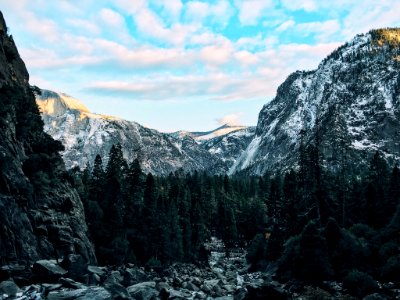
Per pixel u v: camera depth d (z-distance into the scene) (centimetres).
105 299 2672
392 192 6481
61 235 5259
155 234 7850
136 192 8588
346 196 7931
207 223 12106
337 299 3312
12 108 5800
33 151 6250
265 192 15362
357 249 4312
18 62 7612
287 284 4041
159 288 3725
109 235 7019
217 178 19238
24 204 4884
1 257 3922
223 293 4428
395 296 3209
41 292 2848
